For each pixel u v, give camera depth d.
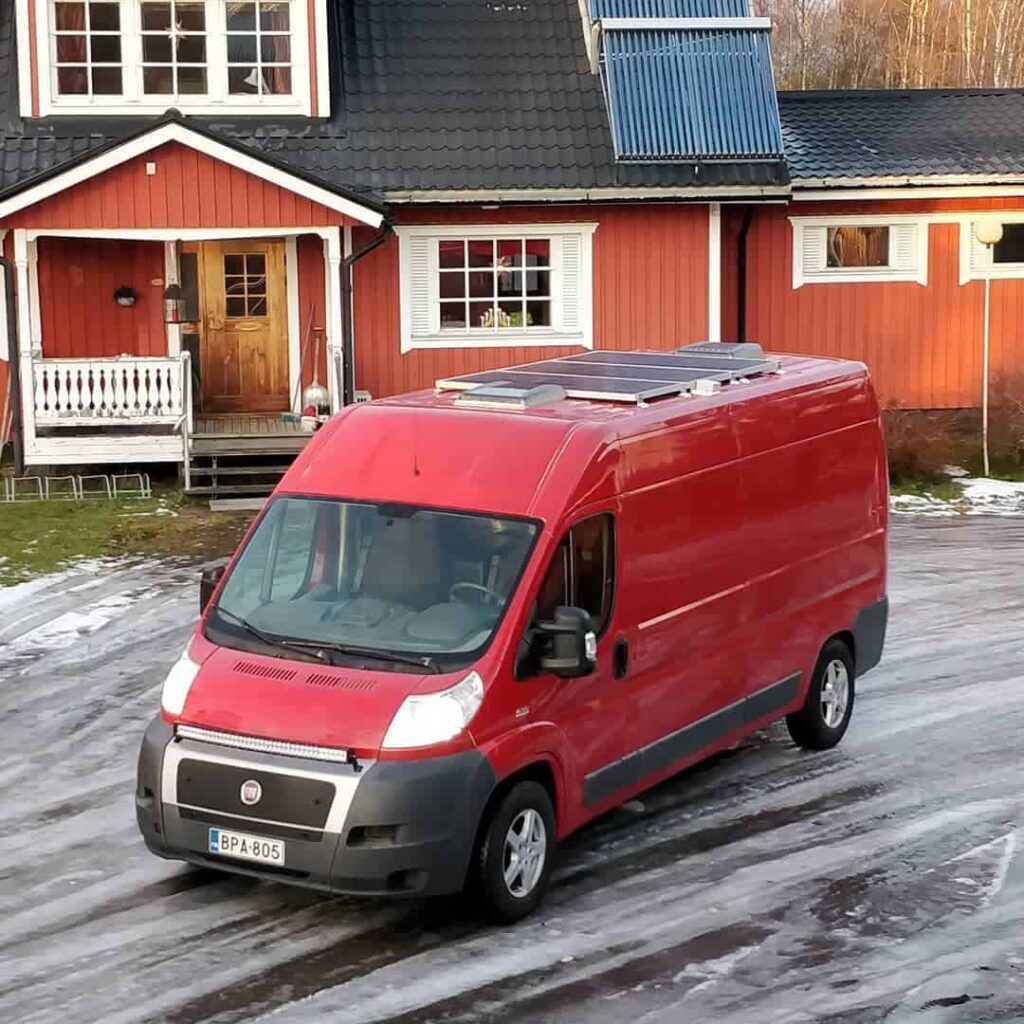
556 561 8.39
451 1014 7.11
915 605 15.31
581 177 21.70
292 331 22.27
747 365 10.80
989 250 22.03
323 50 21.94
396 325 22.11
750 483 10.05
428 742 7.70
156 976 7.50
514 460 8.66
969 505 20.23
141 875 8.79
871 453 11.59
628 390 9.59
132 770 10.62
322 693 7.91
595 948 7.83
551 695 8.31
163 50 21.83
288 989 7.36
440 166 21.61
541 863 8.29
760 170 22.12
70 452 19.80
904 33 58.97
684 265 22.47
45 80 21.44
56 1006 7.19
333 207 20.17
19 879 8.72
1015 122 25.42
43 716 11.74
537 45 23.47
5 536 17.42
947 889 8.61
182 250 22.06
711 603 9.69
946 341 24.36
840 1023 7.05
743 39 22.58
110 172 19.70
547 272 22.34
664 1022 7.04
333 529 8.68
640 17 22.97
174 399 19.80
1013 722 11.74
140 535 17.56
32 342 21.09
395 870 7.64
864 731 11.56
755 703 10.23
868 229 24.11
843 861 9.02
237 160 19.81
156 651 13.38
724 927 8.09
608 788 8.88
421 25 23.53
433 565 8.41
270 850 7.77
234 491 19.20
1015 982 7.48
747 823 9.64
